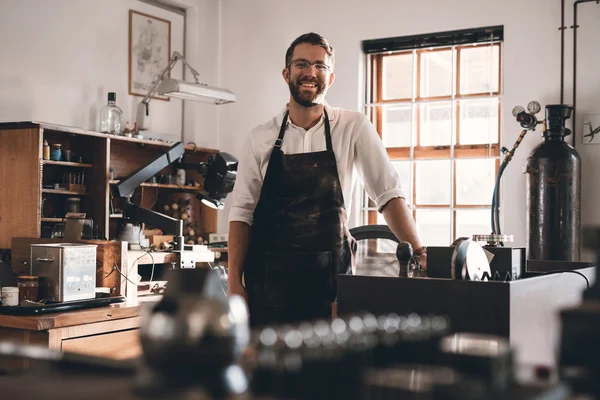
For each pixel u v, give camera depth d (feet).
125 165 19.22
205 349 2.44
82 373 2.95
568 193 15.23
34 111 16.80
